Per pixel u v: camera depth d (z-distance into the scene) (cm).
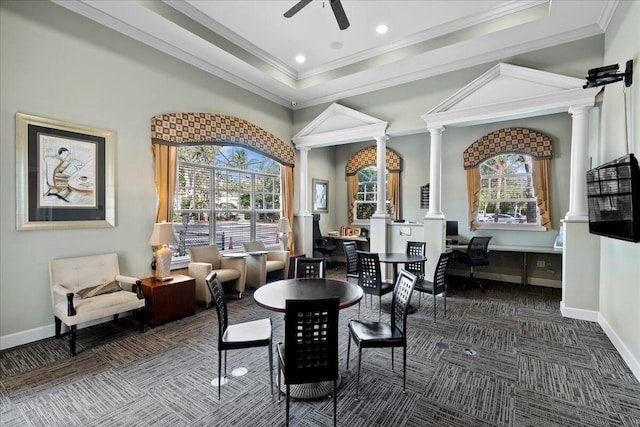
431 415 208
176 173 448
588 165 389
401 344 233
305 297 242
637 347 254
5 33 292
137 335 336
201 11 389
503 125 579
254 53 485
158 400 224
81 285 334
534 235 556
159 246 410
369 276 383
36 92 312
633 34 274
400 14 390
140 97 398
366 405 219
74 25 337
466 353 297
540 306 439
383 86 542
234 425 199
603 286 354
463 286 556
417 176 681
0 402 220
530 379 251
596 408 215
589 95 376
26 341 310
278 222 661
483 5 376
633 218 234
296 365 188
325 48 476
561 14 352
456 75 475
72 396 228
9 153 298
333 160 824
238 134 529
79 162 344
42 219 318
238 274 470
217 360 283
